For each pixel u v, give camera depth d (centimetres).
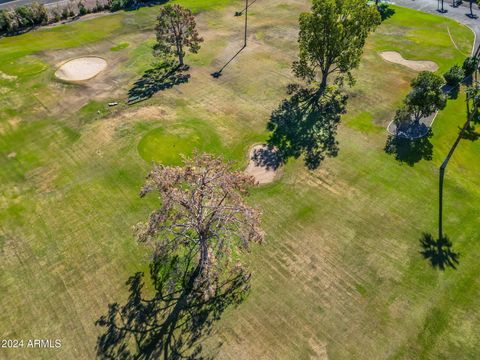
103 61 6419
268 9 8438
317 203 4016
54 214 3891
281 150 4675
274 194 4106
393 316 3116
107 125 5031
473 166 4494
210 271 2844
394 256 3541
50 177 4303
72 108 5344
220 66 6344
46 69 6125
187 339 2958
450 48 6962
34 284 3312
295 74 5734
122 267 3431
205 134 4881
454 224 3825
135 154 4581
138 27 7506
